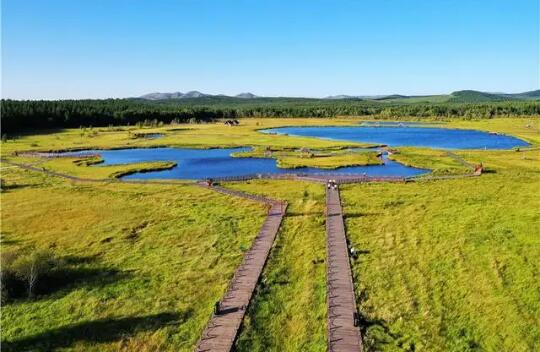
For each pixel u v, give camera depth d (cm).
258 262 5278
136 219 7206
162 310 4347
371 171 11219
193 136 19225
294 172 11250
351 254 5384
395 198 7994
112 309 4400
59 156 14212
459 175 10000
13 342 3903
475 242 5619
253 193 8706
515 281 4588
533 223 6262
